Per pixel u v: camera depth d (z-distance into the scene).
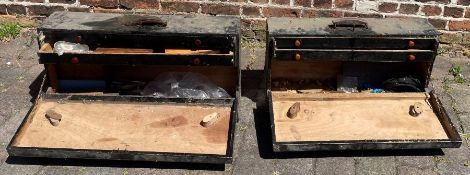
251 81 3.88
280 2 4.13
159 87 3.56
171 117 3.27
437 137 3.14
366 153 3.16
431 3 4.01
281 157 3.13
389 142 3.03
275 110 3.37
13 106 3.55
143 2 4.24
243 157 3.14
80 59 3.21
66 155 2.95
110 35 3.20
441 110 3.30
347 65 3.64
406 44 3.25
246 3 4.17
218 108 3.35
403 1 4.02
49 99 3.39
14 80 3.84
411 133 3.18
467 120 3.46
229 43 3.18
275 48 3.21
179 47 3.26
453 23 4.09
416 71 3.59
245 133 3.34
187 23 3.31
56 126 3.18
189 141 3.08
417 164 3.08
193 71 3.61
